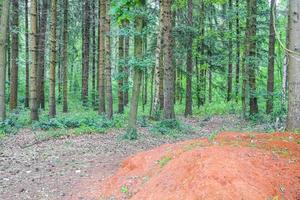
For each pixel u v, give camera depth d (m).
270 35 21.31
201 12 25.75
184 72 25.62
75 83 38.12
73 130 15.61
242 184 5.91
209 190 5.83
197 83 28.33
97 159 11.24
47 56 33.22
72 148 12.66
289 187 6.37
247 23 21.62
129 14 12.70
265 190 6.01
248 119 21.52
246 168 6.42
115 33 13.51
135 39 13.53
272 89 21.81
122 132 15.75
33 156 11.66
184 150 8.08
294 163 7.20
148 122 19.09
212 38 25.59
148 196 6.70
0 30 16.34
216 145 8.26
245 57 21.19
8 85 32.31
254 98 21.83
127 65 13.71
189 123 21.09
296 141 8.88
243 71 22.19
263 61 21.89
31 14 17.62
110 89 19.34
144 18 13.36
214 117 23.77
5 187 9.02
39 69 26.72
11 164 10.83
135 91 14.20
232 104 26.97
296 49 10.55
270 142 8.62
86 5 29.06
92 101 31.12
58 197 8.31
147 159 8.58
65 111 27.33
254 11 21.06
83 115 23.84
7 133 15.08
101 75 21.78
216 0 22.89
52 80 20.28
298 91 10.64
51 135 14.52
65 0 27.45
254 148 7.86
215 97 35.47
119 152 12.14
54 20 20.28
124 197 7.51
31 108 17.70
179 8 24.86
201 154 6.98
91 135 14.96
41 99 28.12
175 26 23.39
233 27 27.45
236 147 7.77
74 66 41.41
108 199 7.70
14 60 25.22
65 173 9.95
